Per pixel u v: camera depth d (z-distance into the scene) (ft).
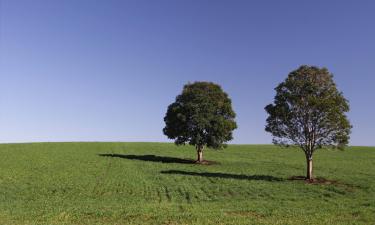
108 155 275.80
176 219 95.61
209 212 104.63
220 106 247.91
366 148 351.25
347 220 94.53
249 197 136.05
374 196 138.10
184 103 247.50
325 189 152.15
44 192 147.02
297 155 293.02
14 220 94.63
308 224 89.81
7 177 181.57
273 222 91.81
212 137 241.14
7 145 328.08
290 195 139.23
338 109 166.30
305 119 172.04
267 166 228.84
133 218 97.45
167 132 249.75
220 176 185.88
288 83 174.29
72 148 315.78
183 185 160.45
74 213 103.40
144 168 215.31
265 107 180.55
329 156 288.71
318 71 173.37
